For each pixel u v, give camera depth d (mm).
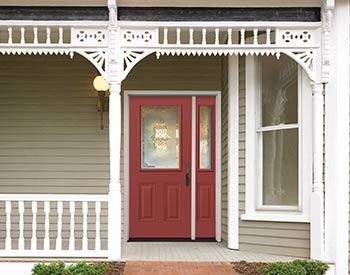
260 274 5406
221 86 7926
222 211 7688
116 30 6008
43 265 5379
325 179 6039
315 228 6016
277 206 6551
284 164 6551
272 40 6516
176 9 6062
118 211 5922
